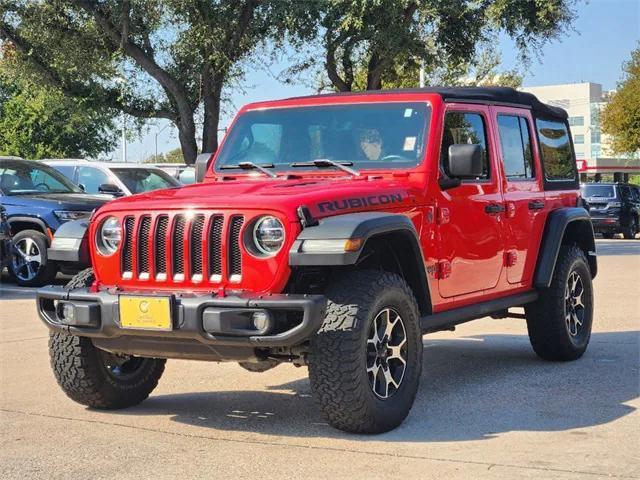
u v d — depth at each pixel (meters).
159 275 5.54
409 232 5.70
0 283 14.19
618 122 49.75
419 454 5.09
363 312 5.29
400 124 6.46
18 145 40.12
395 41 22.41
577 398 6.47
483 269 6.87
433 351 8.54
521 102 7.72
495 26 23.25
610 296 12.38
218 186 5.98
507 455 5.05
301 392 6.80
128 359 6.23
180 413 6.16
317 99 6.81
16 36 24.00
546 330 7.79
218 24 22.44
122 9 22.06
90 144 41.88
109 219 5.75
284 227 5.22
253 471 4.82
